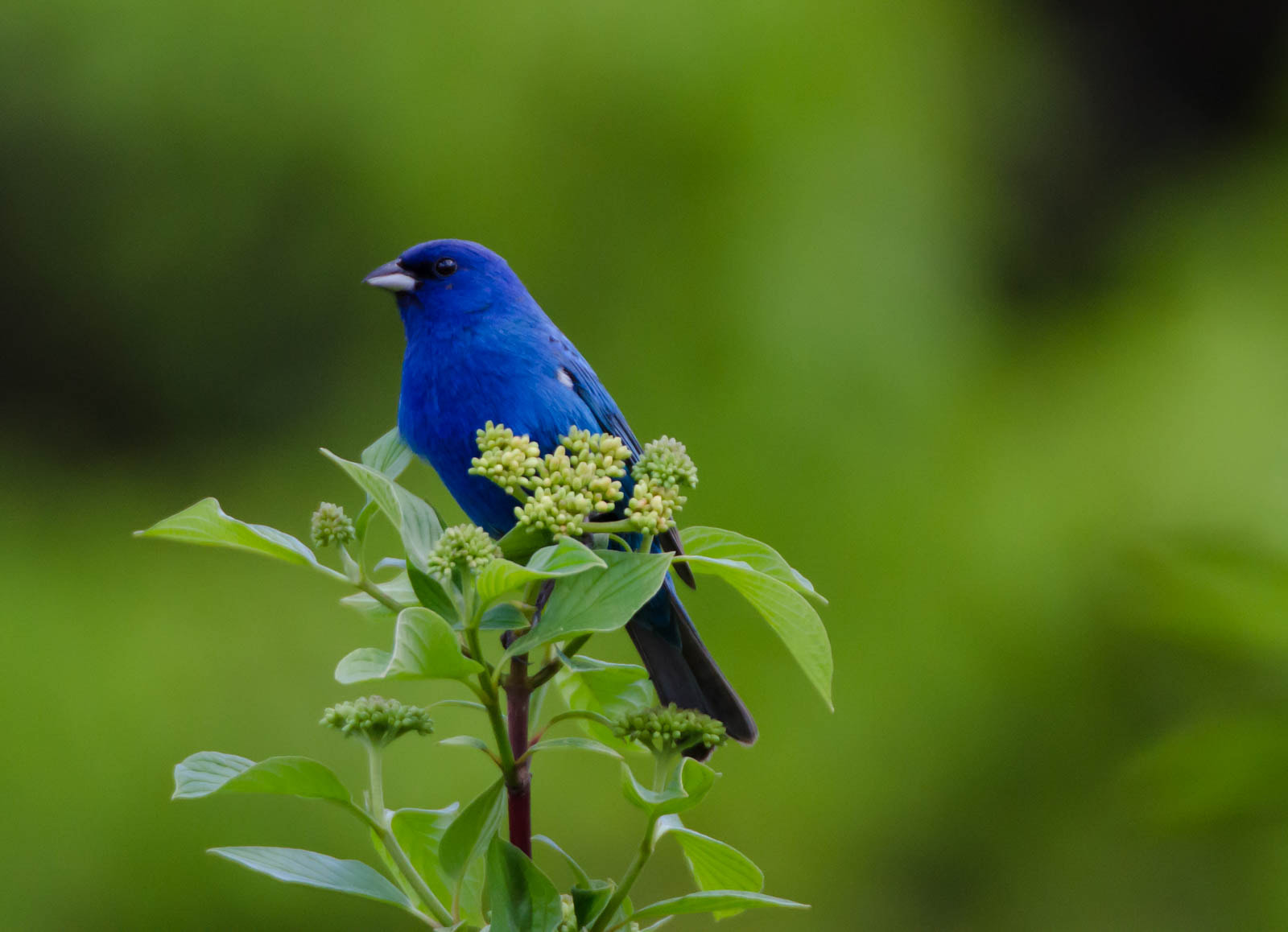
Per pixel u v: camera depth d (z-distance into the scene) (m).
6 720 10.99
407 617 2.98
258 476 12.86
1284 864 11.12
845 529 11.59
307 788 3.23
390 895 3.18
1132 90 18.11
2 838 10.73
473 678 3.19
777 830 11.41
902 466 11.70
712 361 11.84
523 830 3.34
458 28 12.17
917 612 11.53
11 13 12.73
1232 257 13.09
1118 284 13.50
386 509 3.31
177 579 12.02
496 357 5.92
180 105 12.61
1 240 13.12
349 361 12.91
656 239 11.99
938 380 11.94
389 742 3.34
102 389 13.40
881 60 12.35
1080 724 11.48
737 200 11.96
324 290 12.80
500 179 12.06
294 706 11.31
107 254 13.07
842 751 11.42
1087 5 18.20
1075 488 11.73
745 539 3.55
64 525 12.55
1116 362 12.56
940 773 11.49
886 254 12.04
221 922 10.82
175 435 13.30
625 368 11.90
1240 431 11.70
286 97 12.41
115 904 10.76
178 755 11.06
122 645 11.45
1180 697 11.02
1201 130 18.19
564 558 3.01
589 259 12.03
